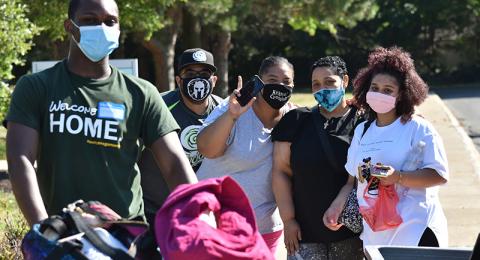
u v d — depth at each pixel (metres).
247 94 5.48
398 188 5.29
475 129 26.05
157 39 27.84
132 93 3.88
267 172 6.02
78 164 3.75
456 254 4.25
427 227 5.27
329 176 5.79
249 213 3.26
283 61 5.95
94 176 3.76
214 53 34.19
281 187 5.93
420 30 59.16
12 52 12.66
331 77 5.78
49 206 3.83
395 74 5.34
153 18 19.61
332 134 5.82
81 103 3.78
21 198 3.60
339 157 5.78
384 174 5.14
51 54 33.06
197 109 6.80
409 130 5.34
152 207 5.55
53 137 3.75
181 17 30.05
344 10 30.34
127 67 10.74
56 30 17.22
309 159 5.79
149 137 3.91
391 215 5.21
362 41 57.12
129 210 3.83
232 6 27.20
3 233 8.28
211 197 3.17
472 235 10.45
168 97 6.91
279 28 46.31
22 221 8.36
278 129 5.91
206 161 6.12
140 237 3.36
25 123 3.73
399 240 5.25
